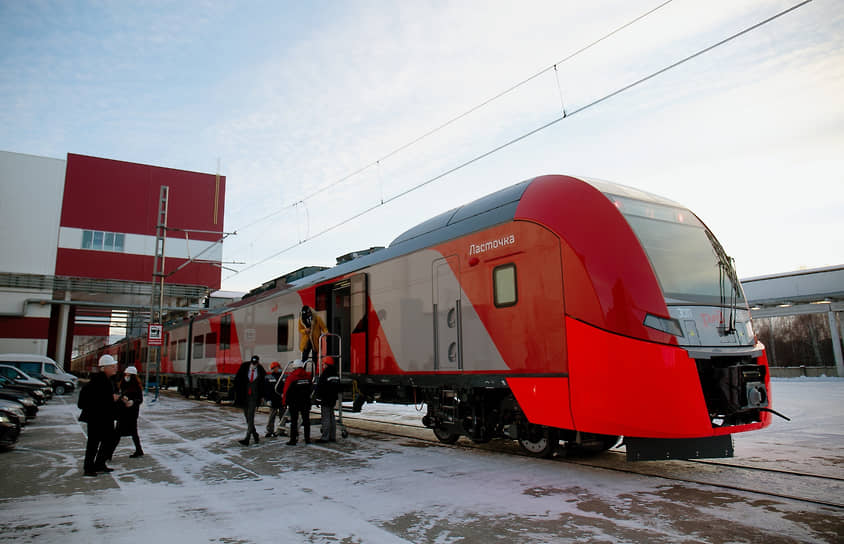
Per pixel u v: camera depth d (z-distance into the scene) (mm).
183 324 25297
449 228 8883
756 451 8016
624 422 5988
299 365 9656
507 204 7891
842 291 28766
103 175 34094
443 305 8688
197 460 7953
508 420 7910
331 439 9633
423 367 8992
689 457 6113
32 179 32406
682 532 4250
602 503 5160
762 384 6359
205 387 21391
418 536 4305
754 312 32531
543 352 6848
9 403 11445
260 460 7879
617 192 7148
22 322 31266
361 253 12250
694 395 5969
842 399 16875
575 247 6664
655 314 6141
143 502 5492
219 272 36125
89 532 4504
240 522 4758
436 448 8781
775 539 4047
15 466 7629
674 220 7309
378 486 6078
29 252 31750
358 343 10930
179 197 35750
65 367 38375
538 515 4812
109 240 33656
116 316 45125
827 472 6441
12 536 4402
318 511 5078
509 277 7477
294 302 14148
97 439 7035
